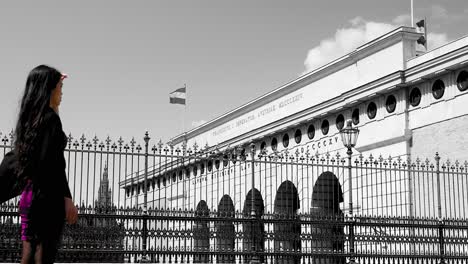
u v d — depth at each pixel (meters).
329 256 24.73
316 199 45.03
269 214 24.30
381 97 41.75
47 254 6.16
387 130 40.72
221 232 23.34
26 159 6.00
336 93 48.56
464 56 34.66
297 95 54.25
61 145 6.13
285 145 52.16
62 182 6.18
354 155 43.44
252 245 23.73
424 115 38.12
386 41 42.06
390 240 25.89
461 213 34.03
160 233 22.34
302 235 24.61
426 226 26.50
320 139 47.47
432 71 37.00
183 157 23.75
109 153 21.69
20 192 6.23
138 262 21.84
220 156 25.28
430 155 37.19
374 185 38.78
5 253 20.00
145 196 22.34
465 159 34.38
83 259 21.19
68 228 21.09
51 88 6.25
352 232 25.25
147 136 22.55
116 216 21.73
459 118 35.31
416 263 26.33
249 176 51.81
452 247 29.58
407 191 36.41
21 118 6.12
